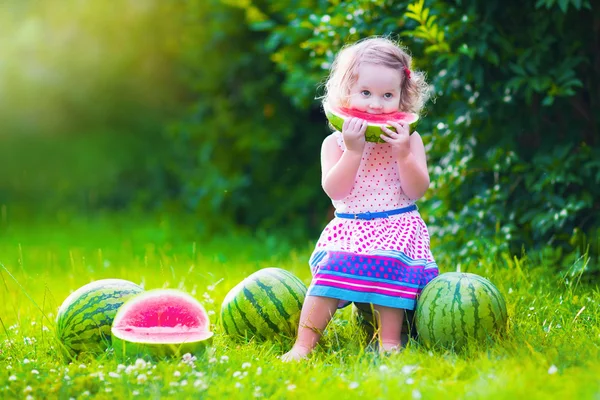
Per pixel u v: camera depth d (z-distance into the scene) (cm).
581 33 590
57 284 667
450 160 619
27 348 451
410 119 445
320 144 948
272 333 449
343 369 385
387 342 425
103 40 1298
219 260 741
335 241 439
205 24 979
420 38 600
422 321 418
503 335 416
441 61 606
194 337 408
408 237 440
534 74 576
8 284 680
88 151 1345
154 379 364
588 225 596
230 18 938
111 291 444
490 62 593
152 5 1209
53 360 436
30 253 866
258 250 836
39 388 362
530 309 474
